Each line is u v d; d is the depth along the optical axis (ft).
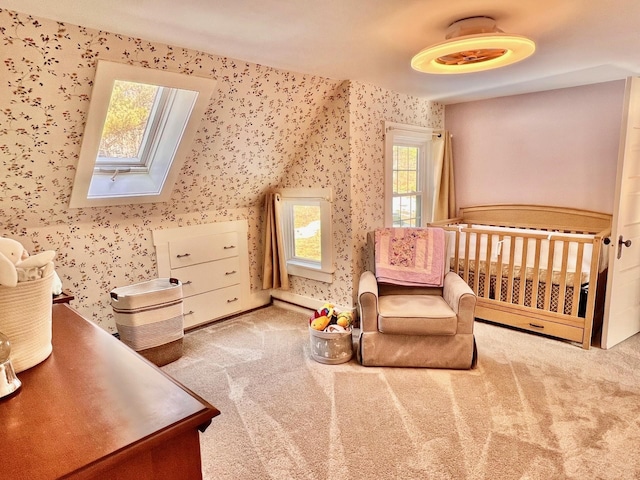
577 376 8.68
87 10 5.85
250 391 8.38
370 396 8.09
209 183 11.28
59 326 4.41
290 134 11.46
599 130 11.74
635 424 6.99
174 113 9.07
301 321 12.57
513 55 6.70
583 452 6.31
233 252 13.03
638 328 10.93
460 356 9.02
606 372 8.82
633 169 9.48
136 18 6.19
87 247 9.91
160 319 9.43
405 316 8.91
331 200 11.77
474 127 14.39
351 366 9.45
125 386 3.08
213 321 12.67
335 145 11.41
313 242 13.23
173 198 10.88
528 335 10.94
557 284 10.47
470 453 6.35
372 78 10.60
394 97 12.48
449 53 6.37
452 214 15.03
